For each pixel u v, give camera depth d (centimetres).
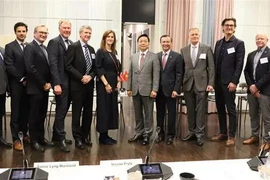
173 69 416
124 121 579
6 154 369
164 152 390
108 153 382
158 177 148
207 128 534
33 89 369
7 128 505
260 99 408
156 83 410
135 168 154
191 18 649
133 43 704
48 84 373
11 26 618
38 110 379
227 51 406
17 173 143
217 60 420
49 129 510
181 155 379
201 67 413
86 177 155
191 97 427
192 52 416
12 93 383
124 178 151
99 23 649
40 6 623
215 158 370
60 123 387
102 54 391
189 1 646
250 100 427
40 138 405
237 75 400
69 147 404
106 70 397
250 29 700
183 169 167
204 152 392
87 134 414
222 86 415
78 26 641
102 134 426
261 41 406
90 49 395
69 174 157
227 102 417
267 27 704
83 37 384
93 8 644
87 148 401
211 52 416
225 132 446
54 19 631
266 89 403
